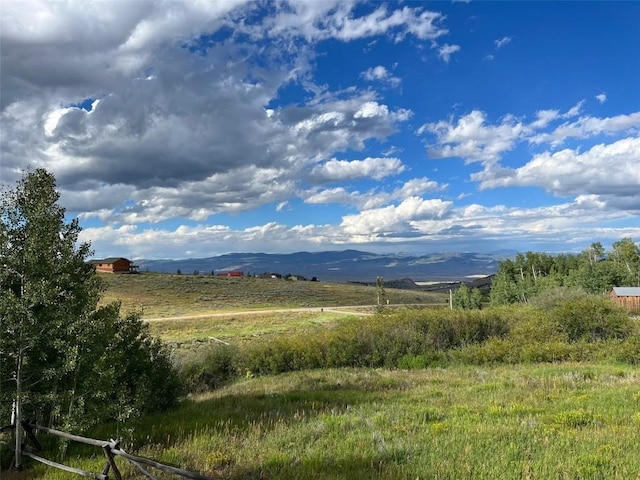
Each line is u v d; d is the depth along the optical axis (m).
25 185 9.29
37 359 9.46
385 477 6.89
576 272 82.12
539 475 6.62
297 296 117.44
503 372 18.50
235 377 26.34
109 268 128.62
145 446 9.57
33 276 9.19
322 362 26.08
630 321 25.38
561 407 11.06
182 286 117.81
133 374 13.09
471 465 7.17
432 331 26.28
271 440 9.32
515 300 81.75
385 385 16.92
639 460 6.94
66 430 8.98
